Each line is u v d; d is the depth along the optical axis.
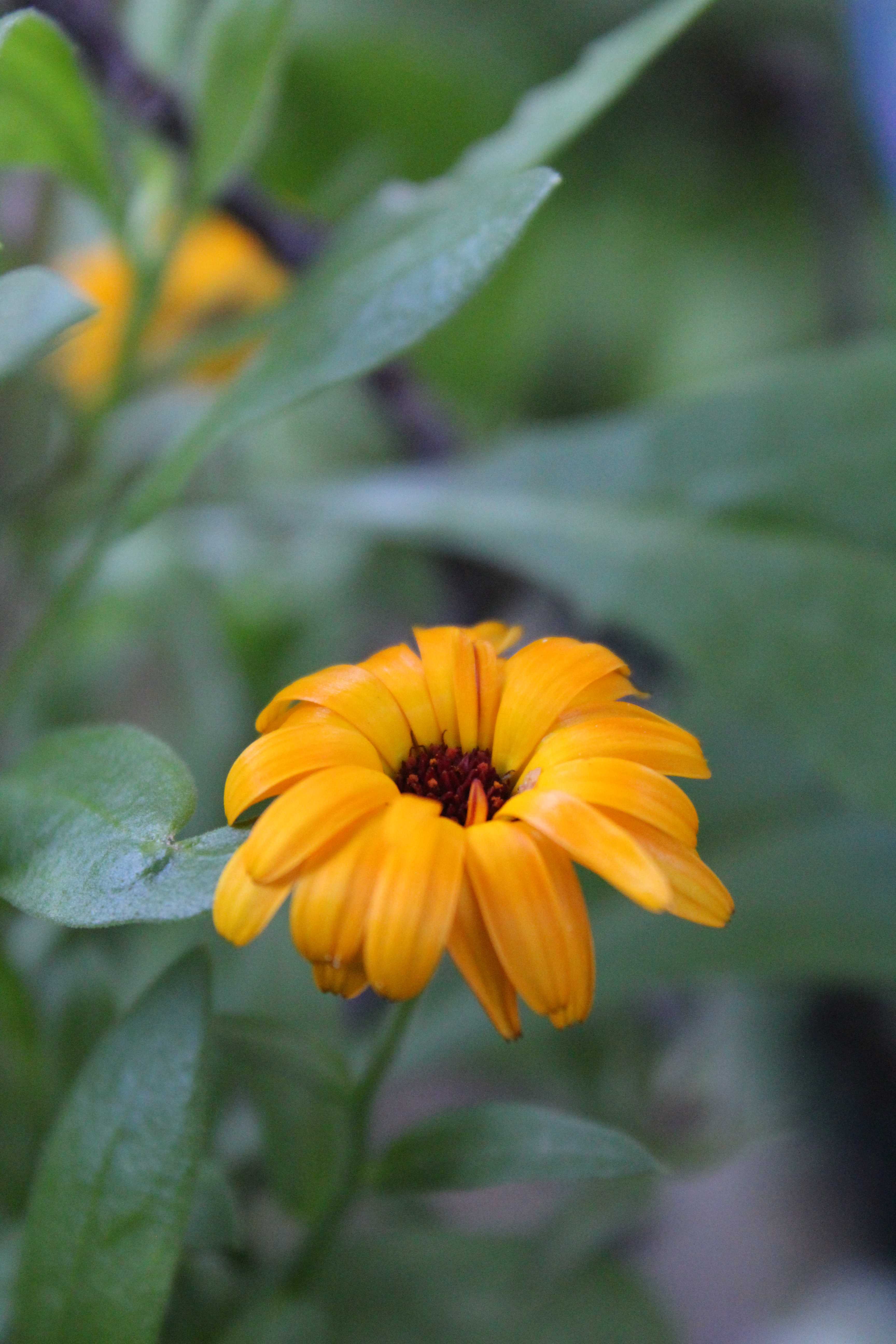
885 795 0.36
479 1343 0.36
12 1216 0.33
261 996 0.35
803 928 0.37
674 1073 0.43
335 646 0.46
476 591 0.48
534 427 0.63
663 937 0.38
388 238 0.35
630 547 0.38
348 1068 0.32
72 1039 0.34
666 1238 0.52
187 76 0.40
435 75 0.48
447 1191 0.31
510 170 0.35
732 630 0.37
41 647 0.35
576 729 0.30
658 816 0.29
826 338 0.59
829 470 0.38
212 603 0.44
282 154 0.49
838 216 0.59
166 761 0.30
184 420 0.45
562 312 0.64
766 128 0.64
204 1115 0.30
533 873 0.29
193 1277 0.34
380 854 0.29
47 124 0.34
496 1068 0.40
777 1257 0.51
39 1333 0.30
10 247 0.40
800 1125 0.41
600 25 0.62
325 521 0.40
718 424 0.39
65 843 0.30
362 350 0.33
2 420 0.40
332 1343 0.36
